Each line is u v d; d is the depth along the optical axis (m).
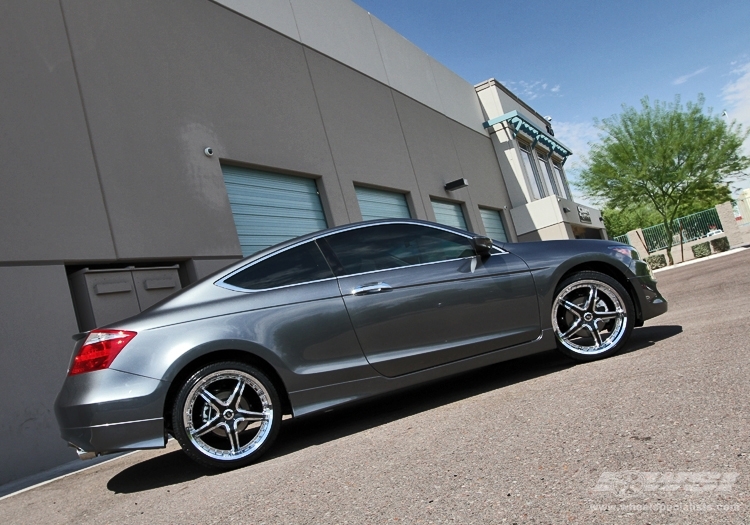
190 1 9.26
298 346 3.89
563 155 28.95
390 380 4.11
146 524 2.85
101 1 7.76
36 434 5.68
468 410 3.85
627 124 25.31
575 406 3.31
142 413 3.51
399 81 15.84
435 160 16.42
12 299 5.82
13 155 6.22
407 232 4.51
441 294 4.29
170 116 8.27
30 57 6.68
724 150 24.06
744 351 3.71
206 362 3.72
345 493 2.68
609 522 1.89
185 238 7.92
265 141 9.95
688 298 8.28
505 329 4.45
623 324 4.65
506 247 4.72
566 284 4.66
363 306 4.10
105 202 7.03
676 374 3.51
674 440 2.46
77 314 6.66
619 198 25.78
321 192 11.15
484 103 22.41
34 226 6.21
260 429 3.75
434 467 2.78
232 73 9.67
